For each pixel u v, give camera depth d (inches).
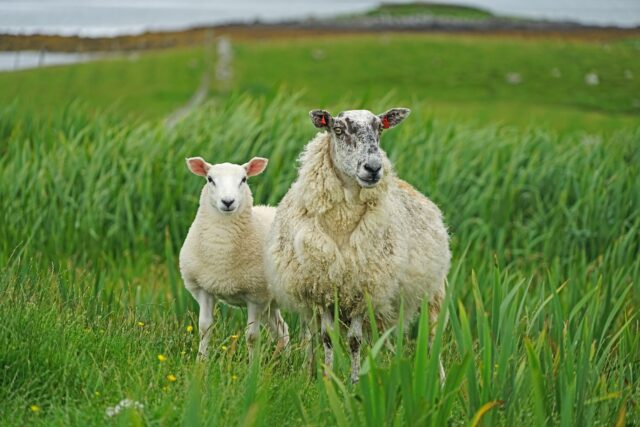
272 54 2246.6
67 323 242.4
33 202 394.3
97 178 430.9
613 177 443.8
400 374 183.0
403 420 193.6
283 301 259.4
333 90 1717.5
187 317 299.1
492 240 422.0
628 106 1589.6
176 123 486.6
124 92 1450.5
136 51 2239.2
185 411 174.9
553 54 2277.3
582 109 1541.6
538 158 483.5
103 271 329.1
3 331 221.8
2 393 203.6
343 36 2901.1
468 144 491.2
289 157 435.5
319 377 195.9
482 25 3395.7
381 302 250.2
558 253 413.7
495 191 449.7
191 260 273.7
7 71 1439.5
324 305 251.1
